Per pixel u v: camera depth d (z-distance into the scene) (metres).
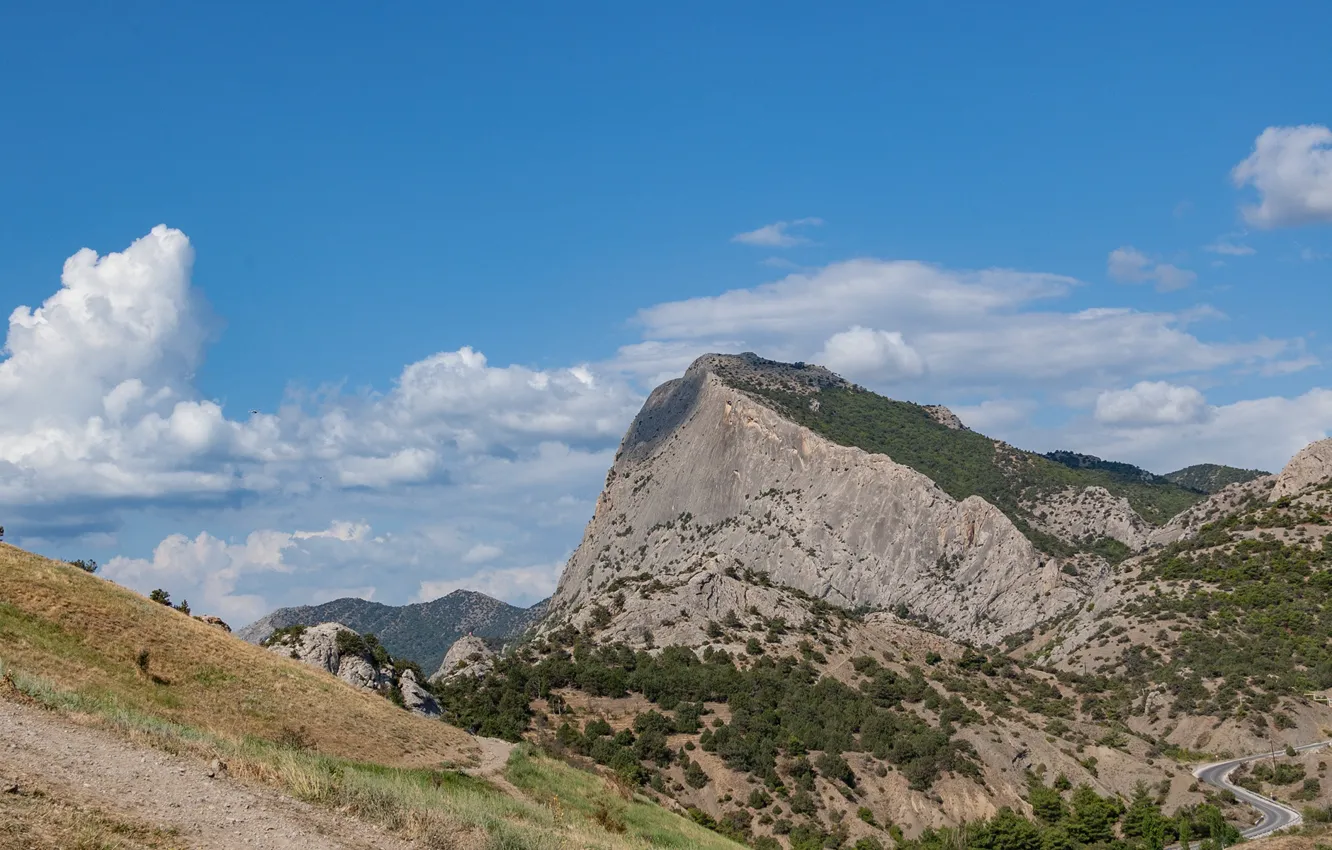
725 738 101.00
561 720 105.12
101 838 17.98
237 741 34.00
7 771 20.05
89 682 39.75
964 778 101.56
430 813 27.05
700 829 56.62
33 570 46.84
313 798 25.50
